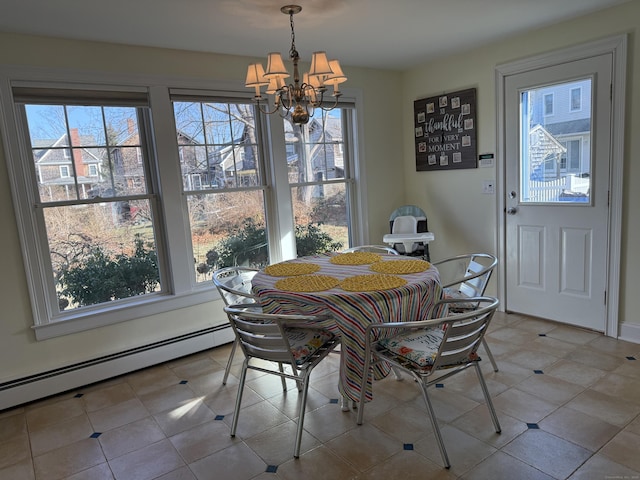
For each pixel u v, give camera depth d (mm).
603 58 3031
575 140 3270
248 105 3652
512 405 2412
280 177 3801
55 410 2686
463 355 2016
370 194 4387
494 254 3936
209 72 3369
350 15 2691
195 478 1987
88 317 2977
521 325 3576
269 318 1993
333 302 2129
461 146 4031
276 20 2691
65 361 2924
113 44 2959
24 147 2721
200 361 3295
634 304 3121
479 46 3715
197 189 3445
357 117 4215
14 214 2701
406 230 4090
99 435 2383
